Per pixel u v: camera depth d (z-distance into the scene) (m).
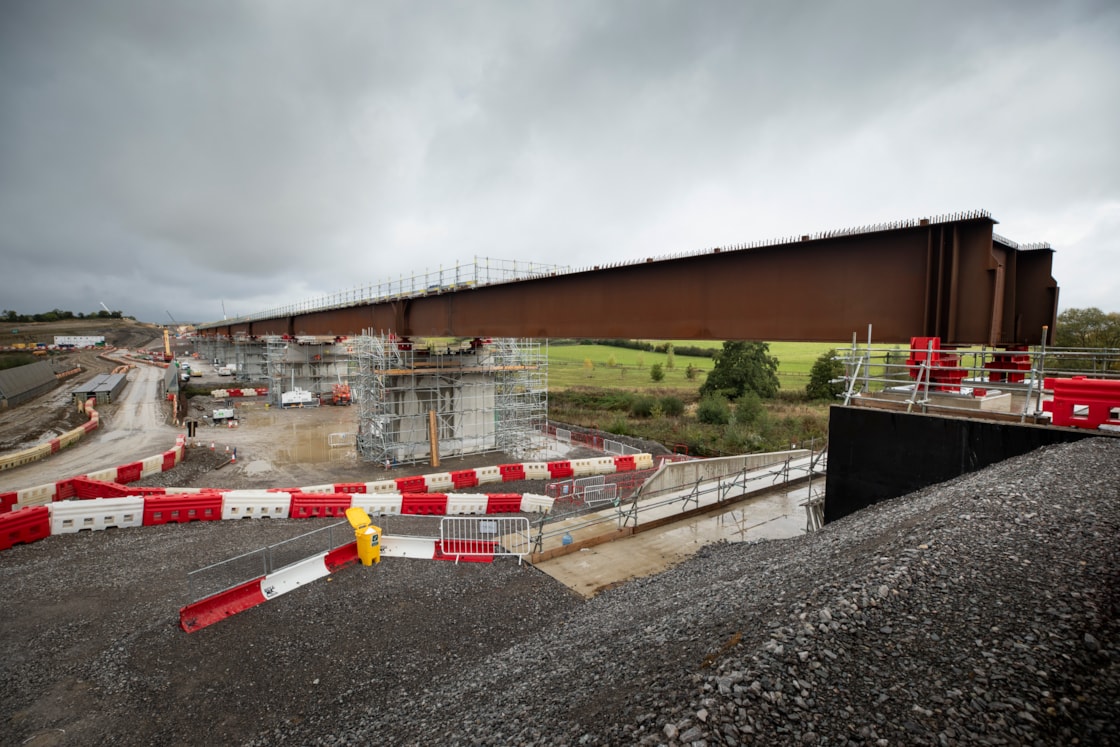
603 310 19.88
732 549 15.66
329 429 48.78
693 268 16.77
